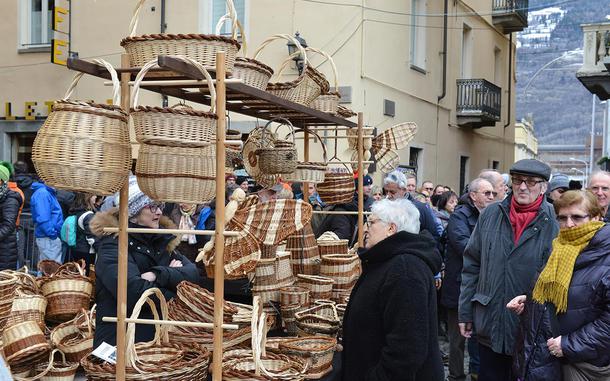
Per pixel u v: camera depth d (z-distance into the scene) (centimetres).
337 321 389
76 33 1382
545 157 6519
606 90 1434
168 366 295
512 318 404
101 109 256
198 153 276
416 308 298
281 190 500
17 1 1430
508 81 2272
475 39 1911
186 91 363
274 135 493
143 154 275
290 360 331
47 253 805
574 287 335
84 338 417
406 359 294
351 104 1217
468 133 1883
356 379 315
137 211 349
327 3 1226
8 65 1435
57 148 250
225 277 298
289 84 414
